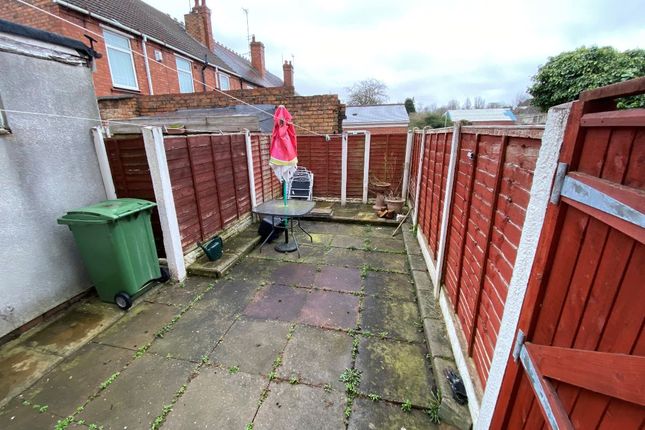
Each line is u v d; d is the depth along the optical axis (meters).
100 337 2.48
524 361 1.14
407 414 1.80
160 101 7.11
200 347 2.36
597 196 0.78
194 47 10.63
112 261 2.69
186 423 1.76
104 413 1.82
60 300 2.77
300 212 3.87
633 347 0.68
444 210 2.74
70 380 2.06
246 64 16.14
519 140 1.38
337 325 2.62
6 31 2.28
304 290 3.21
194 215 3.64
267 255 4.11
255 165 5.20
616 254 0.73
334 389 1.97
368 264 3.83
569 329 0.92
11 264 2.39
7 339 2.39
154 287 3.25
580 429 0.85
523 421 1.17
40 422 1.78
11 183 2.37
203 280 3.41
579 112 0.88
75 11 6.04
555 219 0.99
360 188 6.84
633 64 5.92
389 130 15.51
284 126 3.96
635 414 0.66
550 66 6.83
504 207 1.54
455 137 2.54
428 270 3.47
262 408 1.85
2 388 1.99
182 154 3.36
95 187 3.09
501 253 1.53
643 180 0.64
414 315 2.77
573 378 0.87
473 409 1.68
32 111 2.49
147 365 2.19
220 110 6.60
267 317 2.74
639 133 0.65
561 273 0.97
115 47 7.06
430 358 2.21
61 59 2.69
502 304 1.47
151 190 3.21
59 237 2.74
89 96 2.96
